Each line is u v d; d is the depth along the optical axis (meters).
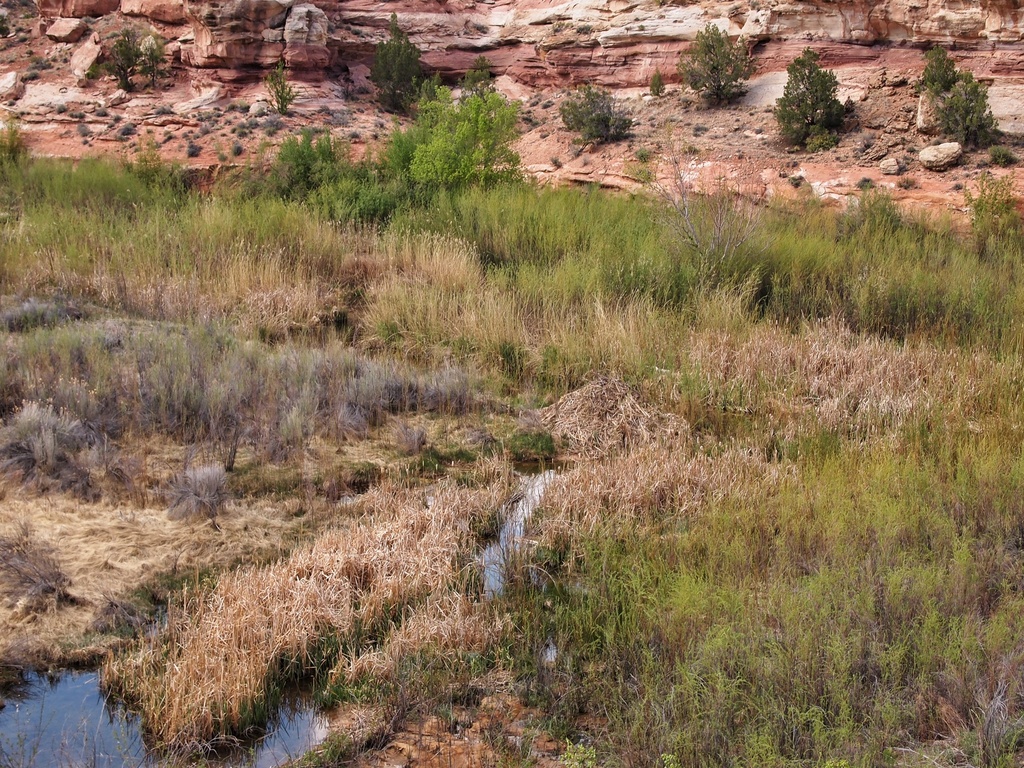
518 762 5.02
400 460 9.02
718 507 7.49
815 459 8.54
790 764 4.56
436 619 6.09
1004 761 4.51
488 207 16.33
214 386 9.34
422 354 11.62
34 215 15.57
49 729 5.23
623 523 7.45
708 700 5.00
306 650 5.87
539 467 9.19
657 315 12.11
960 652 5.31
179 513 7.50
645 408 9.97
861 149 21.50
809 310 12.98
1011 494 7.36
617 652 5.84
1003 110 21.44
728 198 15.52
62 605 6.20
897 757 4.72
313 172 19.02
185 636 5.82
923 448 8.65
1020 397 9.80
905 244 15.72
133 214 16.91
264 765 5.14
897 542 6.62
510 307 11.98
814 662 5.24
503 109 19.66
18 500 7.48
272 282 13.11
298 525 7.62
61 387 9.08
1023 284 13.41
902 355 10.91
